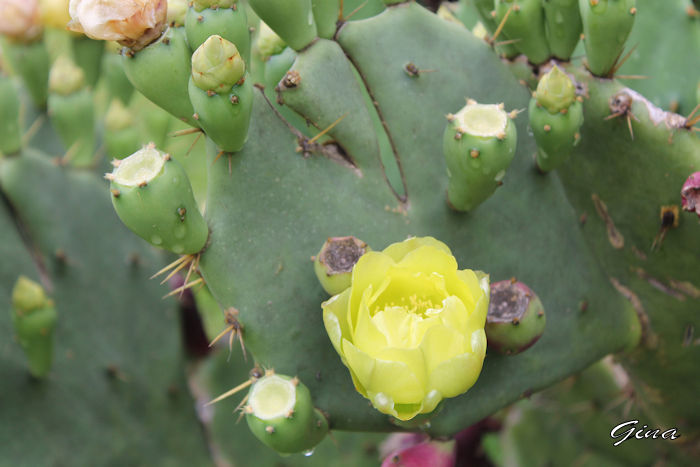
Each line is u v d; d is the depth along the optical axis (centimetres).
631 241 66
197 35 57
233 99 55
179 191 56
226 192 58
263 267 58
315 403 59
